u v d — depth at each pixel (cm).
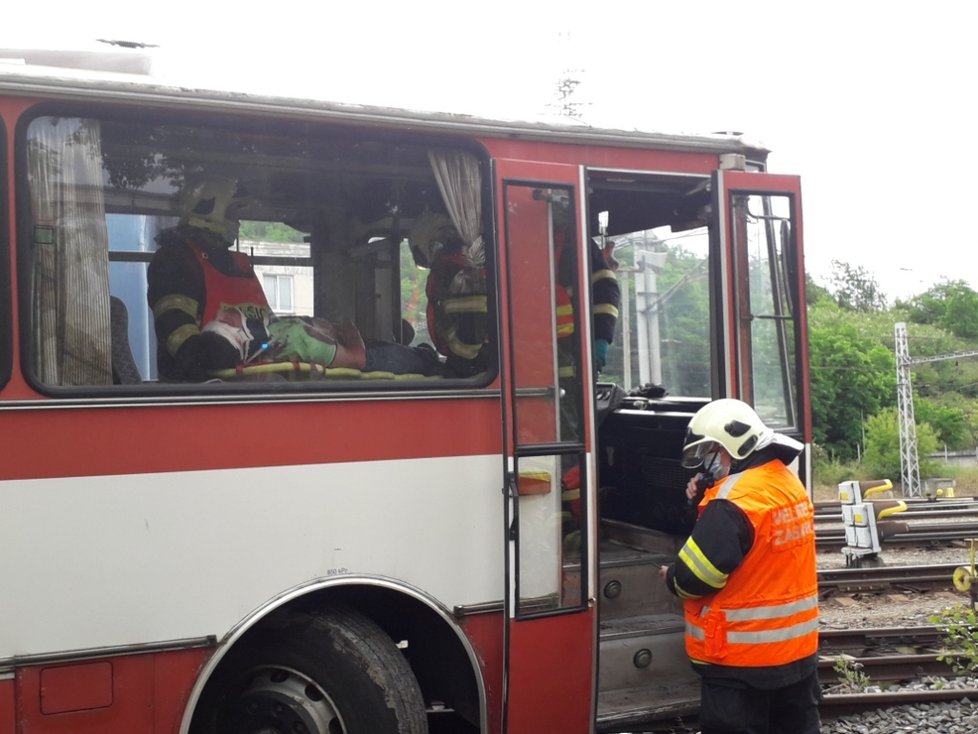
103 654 339
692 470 525
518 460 402
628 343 570
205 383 365
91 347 349
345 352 392
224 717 389
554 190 418
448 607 393
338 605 396
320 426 374
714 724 376
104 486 341
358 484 379
